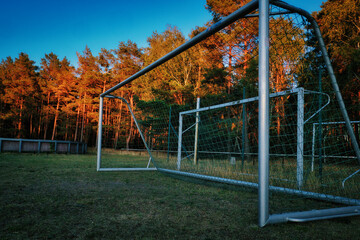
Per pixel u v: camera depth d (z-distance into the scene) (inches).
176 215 84.2
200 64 647.1
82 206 94.3
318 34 115.1
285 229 70.8
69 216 80.6
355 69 394.6
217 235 64.7
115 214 84.2
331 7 515.5
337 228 72.7
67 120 1210.0
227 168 227.1
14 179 159.5
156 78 811.4
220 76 429.1
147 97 783.1
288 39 113.4
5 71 1375.5
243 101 188.4
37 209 88.3
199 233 66.1
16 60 1295.5
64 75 1189.7
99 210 89.0
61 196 111.4
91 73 1055.0
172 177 196.5
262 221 72.6
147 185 151.7
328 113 187.6
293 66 129.1
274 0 97.7
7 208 88.4
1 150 462.0
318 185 141.9
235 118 285.3
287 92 151.2
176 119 375.9
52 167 246.2
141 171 237.5
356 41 433.7
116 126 967.0
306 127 196.7
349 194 119.8
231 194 126.5
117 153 685.3
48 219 76.8
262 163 75.2
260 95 78.2
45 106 1216.8
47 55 1355.8
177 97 689.0
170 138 361.4
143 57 939.3
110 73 1079.6
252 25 148.4
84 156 511.5
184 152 321.4
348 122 125.2
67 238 61.2
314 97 193.5
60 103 1326.3
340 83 398.6
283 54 117.8
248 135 267.6
